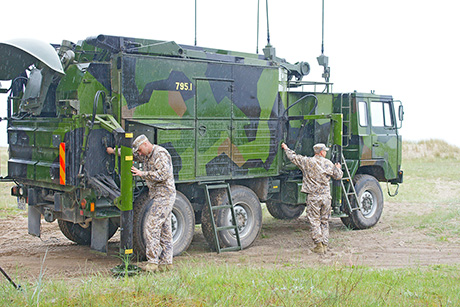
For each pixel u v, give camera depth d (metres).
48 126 7.57
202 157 8.39
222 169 8.67
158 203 6.78
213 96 8.51
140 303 5.03
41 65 8.02
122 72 7.45
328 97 10.93
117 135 6.95
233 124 8.80
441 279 6.67
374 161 11.41
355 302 5.28
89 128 7.04
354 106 11.10
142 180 7.64
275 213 11.77
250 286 5.74
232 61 9.02
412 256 8.48
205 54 8.62
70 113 7.49
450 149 30.77
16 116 8.56
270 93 9.36
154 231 6.73
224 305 5.04
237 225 8.65
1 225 10.30
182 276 6.06
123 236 6.81
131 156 6.77
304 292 5.55
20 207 8.46
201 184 8.38
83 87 7.43
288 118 9.79
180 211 8.09
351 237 10.03
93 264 7.50
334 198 10.20
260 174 9.25
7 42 7.14
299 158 8.85
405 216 12.31
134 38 7.95
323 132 9.98
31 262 7.55
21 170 8.09
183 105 8.12
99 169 7.24
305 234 10.34
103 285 5.60
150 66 7.73
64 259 7.80
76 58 8.43
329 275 6.52
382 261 8.12
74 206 7.46
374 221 11.11
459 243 9.45
